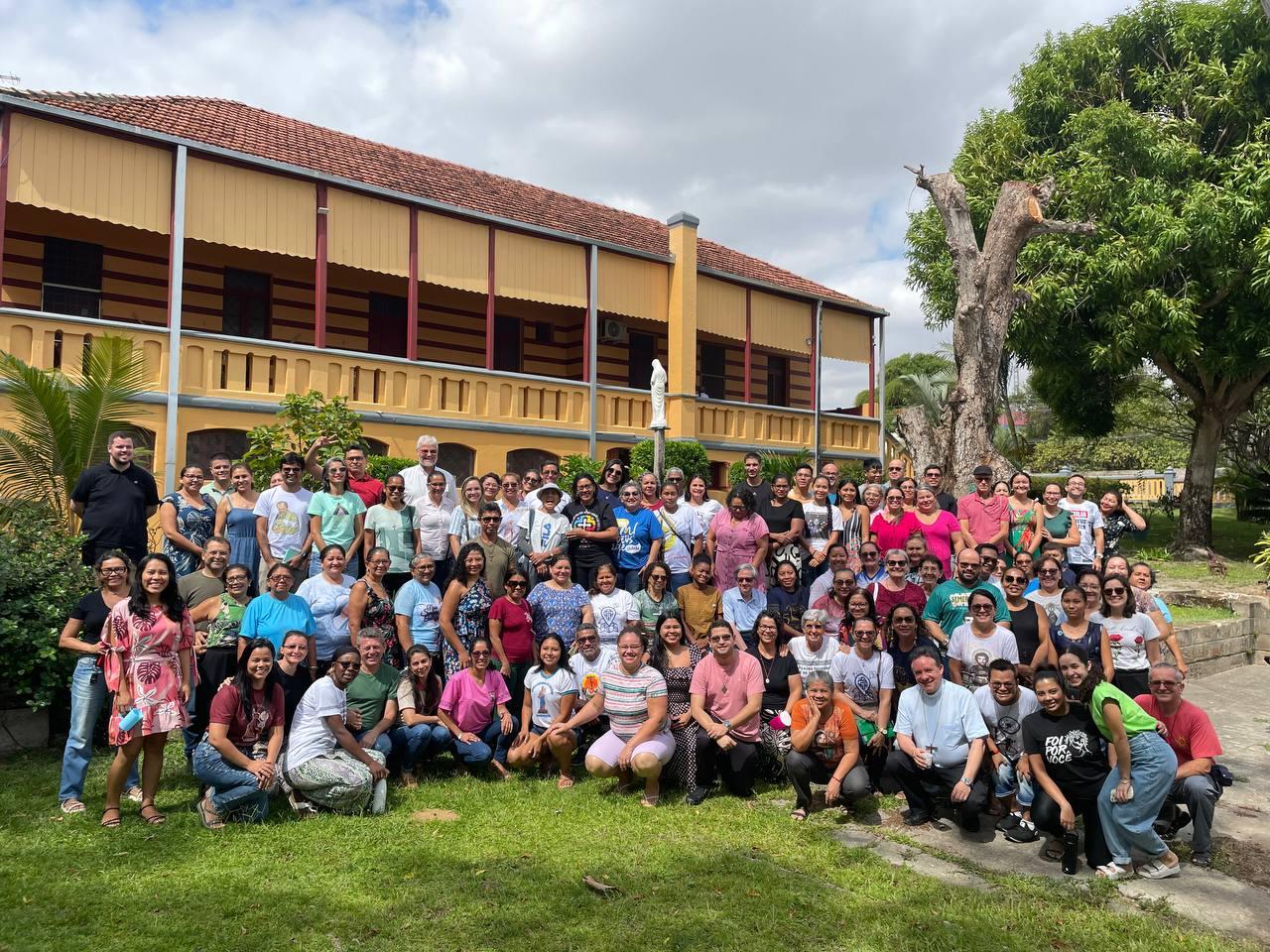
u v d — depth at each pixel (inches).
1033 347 772.0
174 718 219.8
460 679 271.3
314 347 558.3
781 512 345.4
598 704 265.1
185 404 506.6
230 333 650.8
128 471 288.8
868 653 258.4
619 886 189.3
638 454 676.7
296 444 491.5
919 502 340.5
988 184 791.1
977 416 502.6
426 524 323.9
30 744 273.0
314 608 267.9
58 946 156.4
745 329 828.0
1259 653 464.1
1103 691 205.5
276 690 232.7
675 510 358.9
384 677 259.6
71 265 585.0
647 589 307.9
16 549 282.0
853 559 325.1
